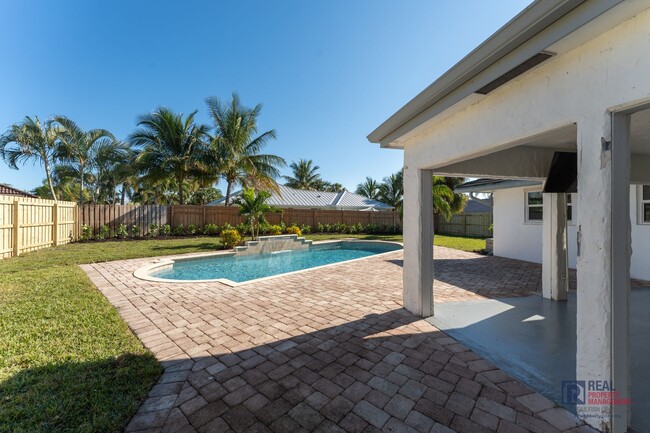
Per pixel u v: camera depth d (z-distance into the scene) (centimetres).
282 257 1375
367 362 321
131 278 714
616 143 205
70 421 225
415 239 469
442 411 242
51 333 382
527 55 223
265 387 276
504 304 529
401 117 410
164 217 1716
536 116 256
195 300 548
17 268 775
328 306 516
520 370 305
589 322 221
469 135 338
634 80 187
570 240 873
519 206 1055
